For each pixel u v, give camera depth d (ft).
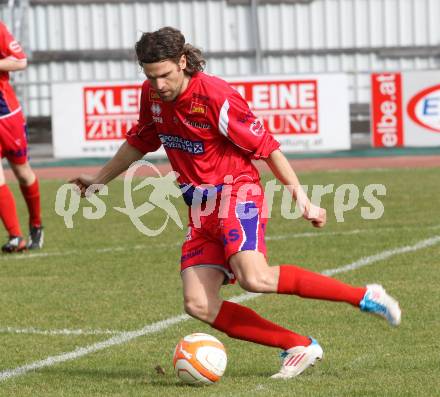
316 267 88.74
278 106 186.50
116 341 64.39
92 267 92.99
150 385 52.39
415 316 68.54
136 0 264.72
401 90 190.19
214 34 266.57
